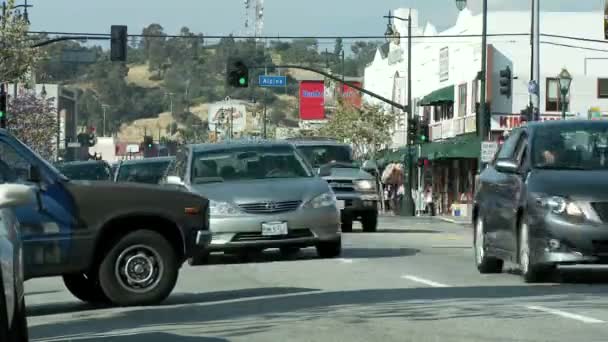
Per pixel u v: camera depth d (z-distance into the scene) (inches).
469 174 3513.8
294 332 568.7
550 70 3287.4
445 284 820.0
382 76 4889.3
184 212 730.2
